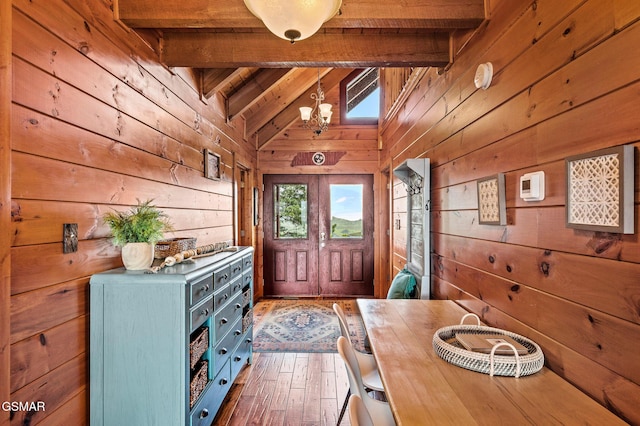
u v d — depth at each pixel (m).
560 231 1.17
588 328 1.04
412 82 3.17
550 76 1.22
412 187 3.16
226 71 2.90
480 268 1.80
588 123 1.03
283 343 3.50
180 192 2.49
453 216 2.19
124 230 1.67
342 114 5.47
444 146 2.36
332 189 5.56
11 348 1.13
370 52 2.20
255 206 5.14
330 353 3.26
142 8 1.75
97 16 1.59
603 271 0.98
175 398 1.60
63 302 1.39
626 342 0.90
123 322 1.60
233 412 2.29
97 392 1.59
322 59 2.21
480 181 1.73
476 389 1.08
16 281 1.16
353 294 5.55
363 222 5.54
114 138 1.71
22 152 1.18
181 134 2.50
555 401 1.01
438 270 2.49
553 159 1.20
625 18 0.90
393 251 4.53
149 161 2.05
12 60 1.14
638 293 0.86
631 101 0.89
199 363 1.95
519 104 1.42
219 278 2.14
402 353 1.38
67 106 1.39
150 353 1.60
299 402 2.41
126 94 1.82
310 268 5.56
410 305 2.12
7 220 1.12
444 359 1.30
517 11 1.45
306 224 5.56
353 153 5.46
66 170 1.39
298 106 5.34
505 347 1.26
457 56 2.12
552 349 1.21
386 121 4.70
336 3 1.62
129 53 1.85
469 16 1.74
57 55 1.34
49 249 1.31
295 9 1.45
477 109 1.83
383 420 1.47
